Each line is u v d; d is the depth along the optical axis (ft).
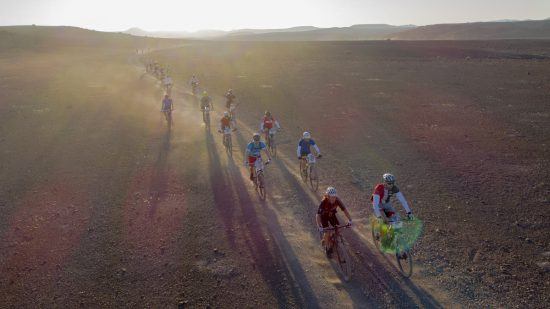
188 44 390.21
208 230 27.96
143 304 20.58
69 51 287.48
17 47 280.51
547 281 21.34
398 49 215.31
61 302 20.97
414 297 20.36
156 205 32.32
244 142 51.83
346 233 27.17
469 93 88.58
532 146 47.75
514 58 158.20
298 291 21.20
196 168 41.32
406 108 73.87
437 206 31.17
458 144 49.37
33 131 58.90
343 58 187.93
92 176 39.40
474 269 22.58
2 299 21.33
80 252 25.48
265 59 196.75
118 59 222.28
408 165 41.50
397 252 22.71
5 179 38.96
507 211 30.09
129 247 25.93
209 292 21.34
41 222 29.68
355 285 21.56
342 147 48.88
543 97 80.94
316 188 34.73
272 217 29.81
